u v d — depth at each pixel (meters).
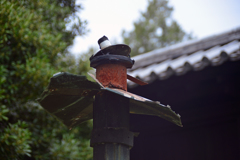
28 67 4.45
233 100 3.14
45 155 5.23
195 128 3.39
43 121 5.51
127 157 1.40
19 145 4.15
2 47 4.47
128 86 3.24
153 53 4.58
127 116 1.45
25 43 4.64
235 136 3.10
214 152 3.19
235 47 2.96
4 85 4.41
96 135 1.39
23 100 4.90
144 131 3.69
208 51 3.63
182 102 3.44
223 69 2.84
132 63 1.54
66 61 6.37
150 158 3.57
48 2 5.58
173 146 3.47
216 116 3.22
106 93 1.43
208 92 3.23
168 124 3.53
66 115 1.63
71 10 5.99
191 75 2.98
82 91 1.38
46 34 4.96
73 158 5.67
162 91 3.30
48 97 1.41
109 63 1.50
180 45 4.39
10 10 4.18
